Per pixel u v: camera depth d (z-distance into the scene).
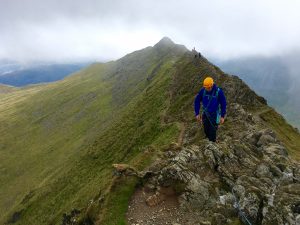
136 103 115.75
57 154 171.50
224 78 85.12
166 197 19.89
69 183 97.62
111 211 19.22
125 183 20.81
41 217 94.44
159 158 25.69
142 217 18.61
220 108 20.38
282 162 23.11
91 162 97.75
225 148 23.27
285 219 17.80
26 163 173.38
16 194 144.00
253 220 18.19
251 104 71.31
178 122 74.88
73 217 25.58
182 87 101.25
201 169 21.62
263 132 27.75
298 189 19.64
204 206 19.23
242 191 19.78
